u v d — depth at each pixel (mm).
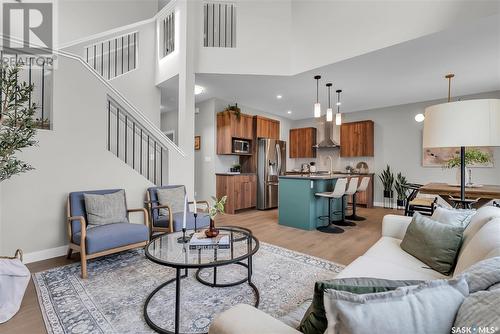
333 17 3742
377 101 5867
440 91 5070
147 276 2354
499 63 3717
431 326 625
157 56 5023
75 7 4523
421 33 3012
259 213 5574
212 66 4285
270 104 6254
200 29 4352
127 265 2605
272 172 6199
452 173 5484
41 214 2742
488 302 641
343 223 4457
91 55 4598
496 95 4957
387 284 772
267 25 4277
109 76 4684
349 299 644
